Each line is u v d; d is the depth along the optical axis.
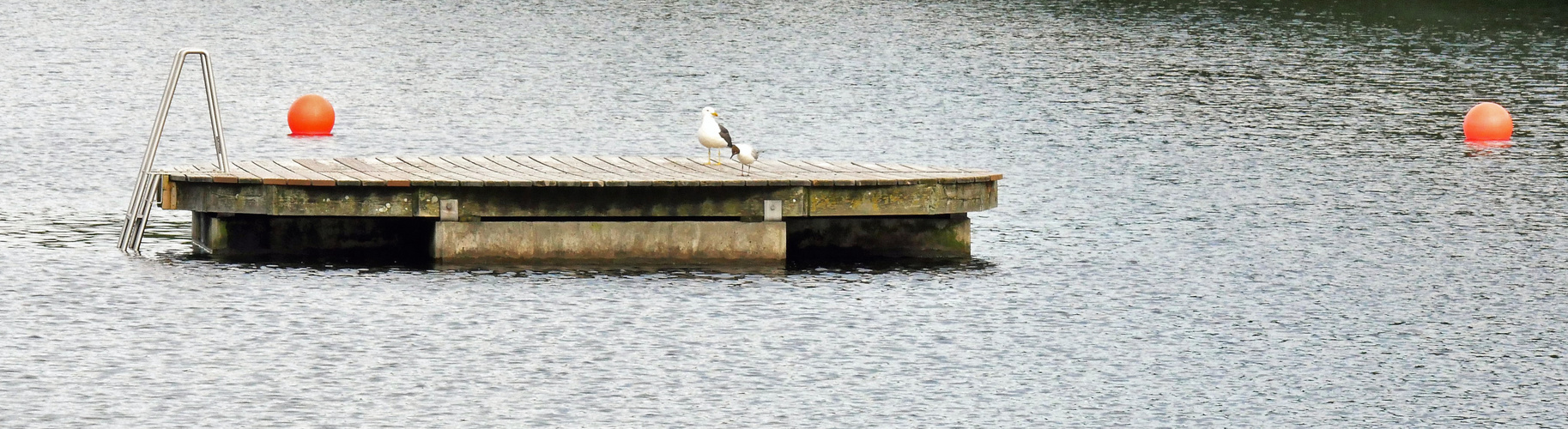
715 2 68.31
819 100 44.31
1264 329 20.67
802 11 65.75
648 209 23.25
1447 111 43.09
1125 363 19.00
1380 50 56.16
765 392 17.58
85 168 32.72
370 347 18.92
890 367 18.58
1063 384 18.11
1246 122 40.66
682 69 49.94
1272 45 57.09
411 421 16.44
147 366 18.06
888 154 36.38
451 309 20.61
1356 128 39.88
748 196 23.38
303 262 23.25
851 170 25.09
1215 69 51.22
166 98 24.27
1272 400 17.73
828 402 17.28
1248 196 30.64
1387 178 32.78
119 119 39.41
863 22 62.50
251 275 22.36
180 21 59.66
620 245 23.34
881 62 52.16
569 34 57.81
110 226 26.30
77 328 19.52
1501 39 58.75
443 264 22.94
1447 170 33.81
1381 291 22.84
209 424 16.22
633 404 17.09
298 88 45.75
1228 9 68.12
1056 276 23.44
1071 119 40.94
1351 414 17.30
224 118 40.66
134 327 19.59
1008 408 17.23
